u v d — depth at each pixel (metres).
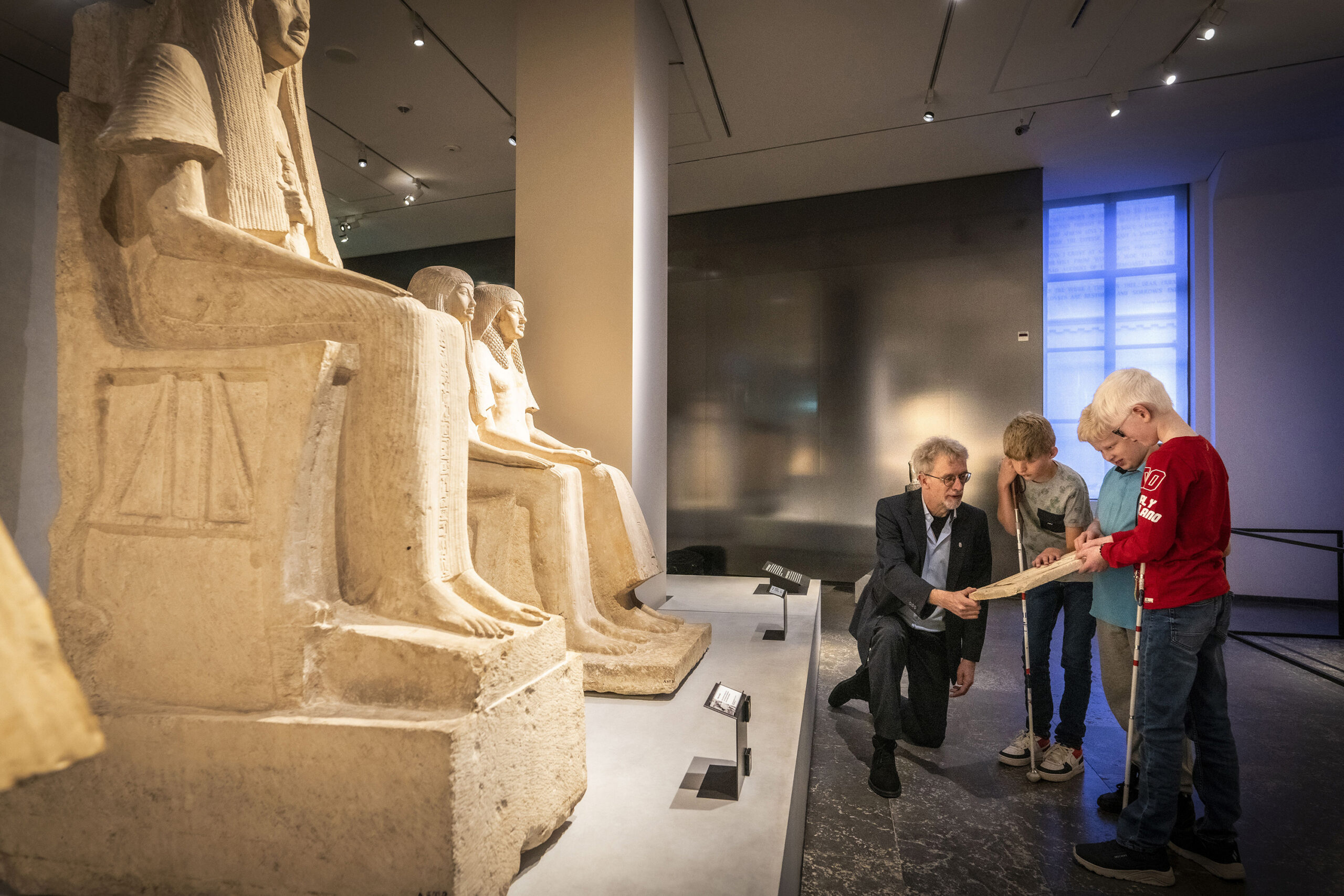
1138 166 6.34
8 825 1.44
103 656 1.49
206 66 1.70
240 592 1.41
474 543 2.74
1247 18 4.34
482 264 8.21
